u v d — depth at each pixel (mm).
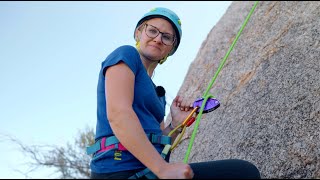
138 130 1912
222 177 2047
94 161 2076
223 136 3758
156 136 2143
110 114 1959
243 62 4602
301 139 3045
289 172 2904
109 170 2002
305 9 4566
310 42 3938
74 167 7051
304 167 2855
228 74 4641
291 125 3215
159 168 1867
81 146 7426
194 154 3949
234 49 4977
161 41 2354
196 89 5004
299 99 3385
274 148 3152
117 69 2062
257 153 3246
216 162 2113
